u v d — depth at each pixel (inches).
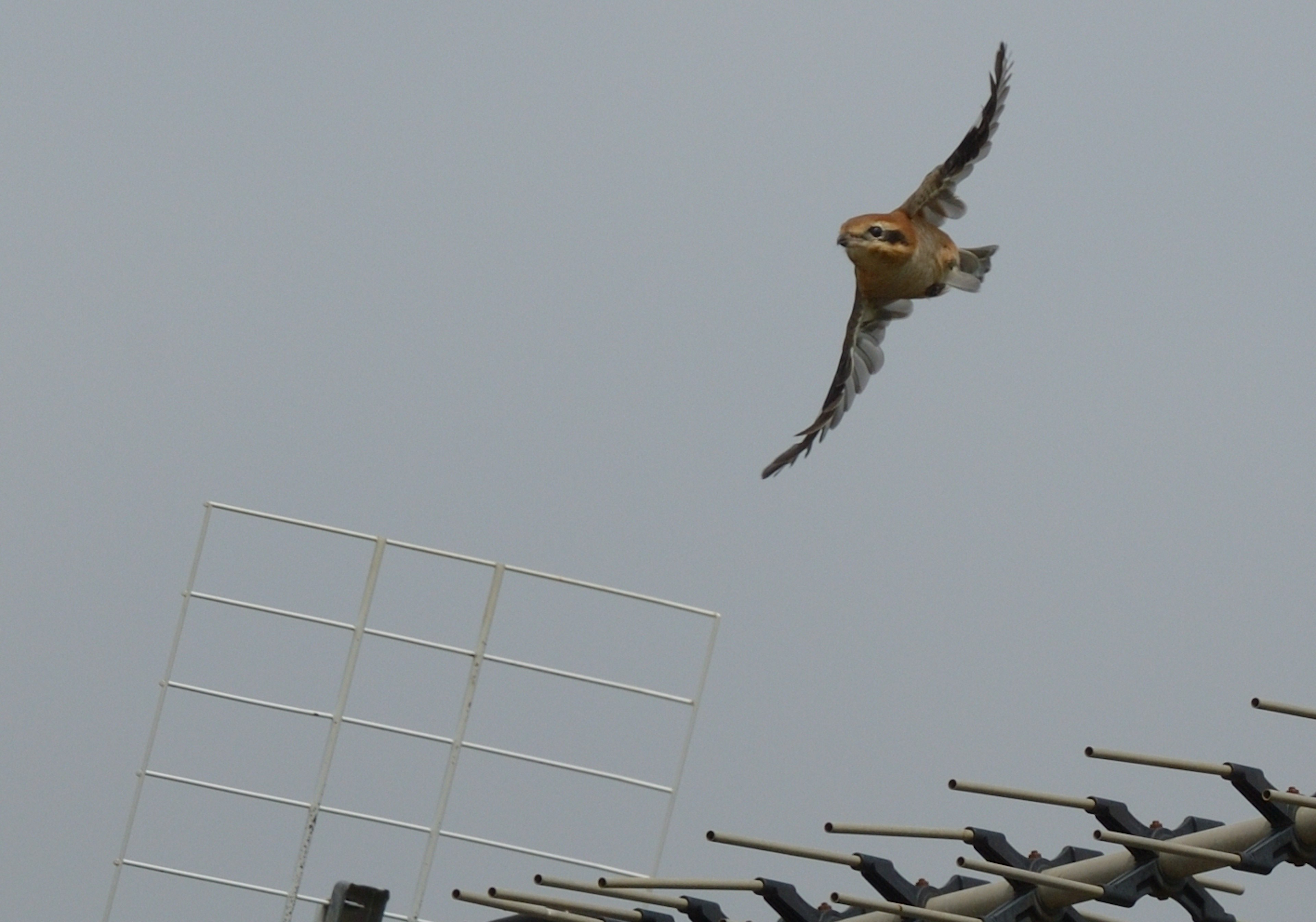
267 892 699.4
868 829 614.9
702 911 631.2
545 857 701.3
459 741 705.6
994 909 645.3
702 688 706.2
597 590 713.0
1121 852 647.1
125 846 698.8
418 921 699.4
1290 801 620.4
